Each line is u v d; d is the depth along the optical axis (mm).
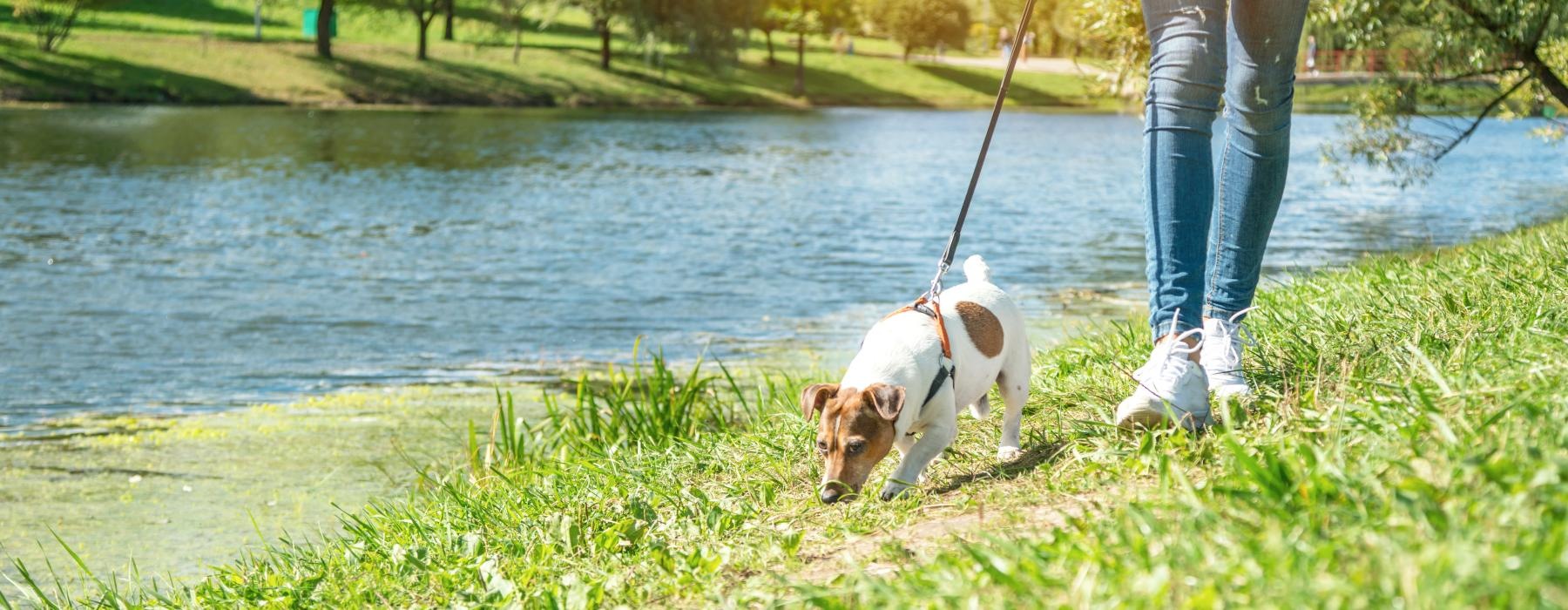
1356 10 10352
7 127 37812
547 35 76750
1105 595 2168
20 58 52250
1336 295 5477
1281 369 3975
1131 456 3410
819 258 17359
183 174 27500
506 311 13445
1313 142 36219
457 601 3576
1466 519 2109
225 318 12945
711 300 14164
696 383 7555
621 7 65938
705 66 72125
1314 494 2436
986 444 4520
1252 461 2574
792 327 12562
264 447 8266
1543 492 2096
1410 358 3656
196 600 4359
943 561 2635
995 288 4395
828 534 3541
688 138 42281
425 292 14570
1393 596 1867
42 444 8391
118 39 58094
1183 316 3744
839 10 85812
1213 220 4051
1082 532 2658
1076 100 72688
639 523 4031
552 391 9852
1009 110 66500
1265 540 2221
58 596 5137
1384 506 2260
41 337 11945
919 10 81250
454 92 58031
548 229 20266
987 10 95812
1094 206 23984
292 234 19328
